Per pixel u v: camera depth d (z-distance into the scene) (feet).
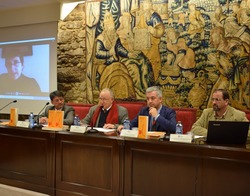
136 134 7.57
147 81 12.95
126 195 7.58
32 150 9.07
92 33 14.05
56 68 16.38
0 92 17.92
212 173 6.59
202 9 11.85
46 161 8.80
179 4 12.23
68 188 8.45
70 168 8.41
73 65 14.55
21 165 9.30
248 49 11.18
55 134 8.58
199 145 6.65
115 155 7.68
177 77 12.39
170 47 12.46
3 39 17.81
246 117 9.02
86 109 12.32
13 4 16.39
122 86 13.47
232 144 6.66
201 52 11.94
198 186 6.73
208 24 11.79
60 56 14.84
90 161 8.09
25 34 17.17
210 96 11.85
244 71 11.28
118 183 7.66
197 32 11.98
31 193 9.01
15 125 9.52
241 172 6.29
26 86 17.20
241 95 11.36
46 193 8.82
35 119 10.52
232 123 6.63
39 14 16.61
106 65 13.79
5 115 17.81
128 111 11.43
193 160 6.78
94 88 14.08
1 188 9.45
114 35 13.56
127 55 13.32
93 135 7.97
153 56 12.80
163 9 12.52
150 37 12.82
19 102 17.40
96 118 10.52
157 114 8.48
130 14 13.19
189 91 12.19
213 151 6.55
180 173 6.94
